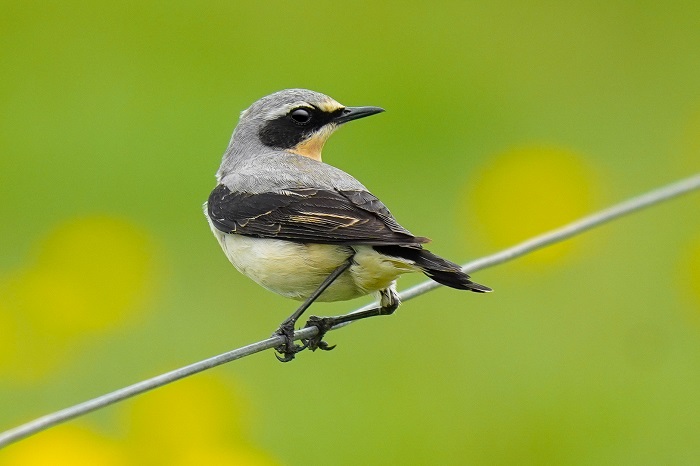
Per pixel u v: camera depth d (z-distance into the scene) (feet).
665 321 48.16
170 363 45.83
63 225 47.67
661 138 60.13
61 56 62.90
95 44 63.93
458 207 52.34
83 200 54.70
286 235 33.99
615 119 61.67
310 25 66.44
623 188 57.11
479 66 64.23
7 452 37.55
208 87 61.41
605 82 63.98
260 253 34.32
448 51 65.46
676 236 52.75
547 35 66.69
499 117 61.57
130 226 47.91
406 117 60.90
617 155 59.31
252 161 38.06
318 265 33.50
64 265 46.83
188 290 49.52
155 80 61.62
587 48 65.67
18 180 55.88
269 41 64.80
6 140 57.93
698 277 47.88
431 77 63.72
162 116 59.41
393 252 32.42
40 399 44.57
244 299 48.75
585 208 51.37
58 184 55.72
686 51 65.21
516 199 51.75
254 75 62.08
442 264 31.63
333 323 34.65
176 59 63.16
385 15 66.85
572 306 48.85
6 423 43.83
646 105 62.34
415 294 34.81
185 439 38.81
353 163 57.88
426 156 58.49
